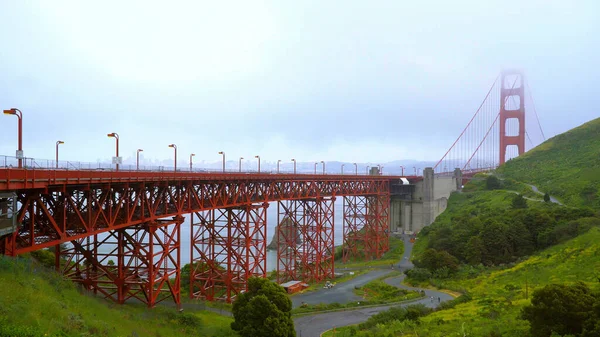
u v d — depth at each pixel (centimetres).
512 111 18412
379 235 11431
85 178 3594
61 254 4403
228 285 6216
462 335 4122
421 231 11869
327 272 8906
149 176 4400
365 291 7644
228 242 6341
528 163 15612
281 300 4212
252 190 6725
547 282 5684
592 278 5306
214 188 5853
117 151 4797
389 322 5175
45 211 3375
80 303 3138
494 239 8075
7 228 2973
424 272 7975
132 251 4656
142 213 4469
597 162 12975
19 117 3309
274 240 13825
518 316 4409
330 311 6238
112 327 2964
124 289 4647
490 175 14650
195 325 4388
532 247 7881
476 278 7175
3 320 2142
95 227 4025
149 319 4000
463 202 12975
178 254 5119
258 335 3959
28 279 2894
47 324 2327
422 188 12950
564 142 16325
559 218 8450
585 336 3344
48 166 3612
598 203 9644
